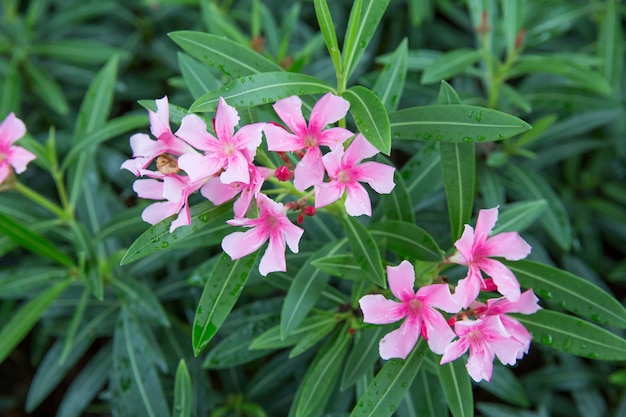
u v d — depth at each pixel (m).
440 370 0.57
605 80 0.82
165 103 0.52
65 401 0.77
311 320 0.64
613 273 0.82
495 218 0.53
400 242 0.60
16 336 0.68
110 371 0.76
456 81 0.84
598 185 0.88
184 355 0.76
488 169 0.77
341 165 0.52
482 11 0.77
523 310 0.53
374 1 0.57
